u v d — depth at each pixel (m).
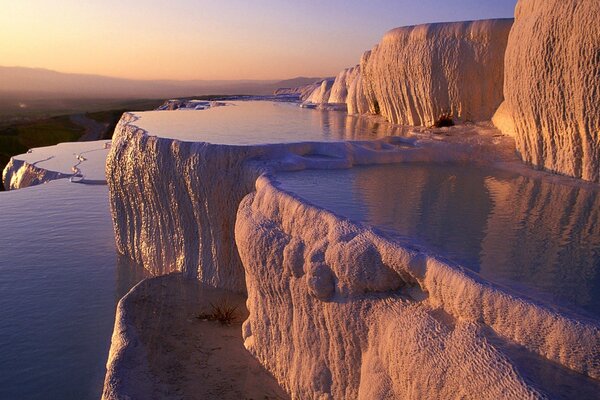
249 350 6.07
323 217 4.77
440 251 3.91
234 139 9.63
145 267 10.09
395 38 11.85
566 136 6.70
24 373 7.10
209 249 8.19
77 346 7.80
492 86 10.02
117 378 5.76
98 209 15.26
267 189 5.99
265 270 5.36
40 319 8.54
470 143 8.65
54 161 23.16
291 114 16.78
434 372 3.03
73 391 6.74
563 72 6.30
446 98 10.64
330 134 10.63
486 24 9.80
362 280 3.93
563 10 6.10
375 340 3.84
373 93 15.04
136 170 9.52
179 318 7.21
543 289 3.24
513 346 2.80
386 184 6.45
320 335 4.63
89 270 10.41
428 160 8.25
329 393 4.50
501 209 5.25
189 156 8.11
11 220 14.14
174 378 5.79
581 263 3.73
